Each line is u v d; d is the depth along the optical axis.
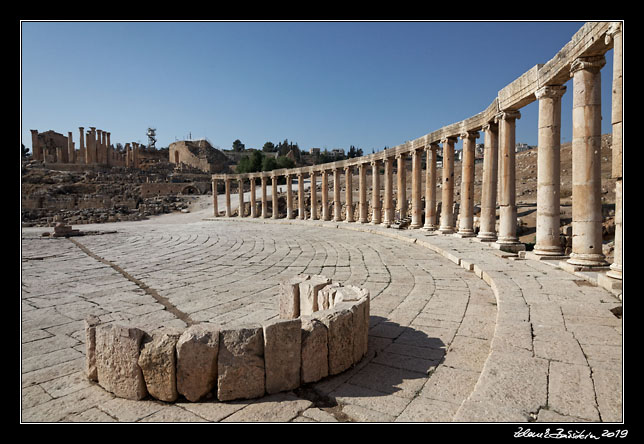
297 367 4.75
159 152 126.19
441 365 5.31
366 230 26.84
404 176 28.31
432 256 15.02
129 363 4.59
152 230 33.19
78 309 8.99
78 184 66.50
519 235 23.83
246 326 4.62
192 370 4.44
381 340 6.35
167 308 9.03
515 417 3.61
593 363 4.65
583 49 9.78
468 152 19.56
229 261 16.14
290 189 41.62
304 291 7.07
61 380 5.25
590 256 10.06
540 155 12.58
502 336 5.58
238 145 177.50
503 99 15.30
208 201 64.56
